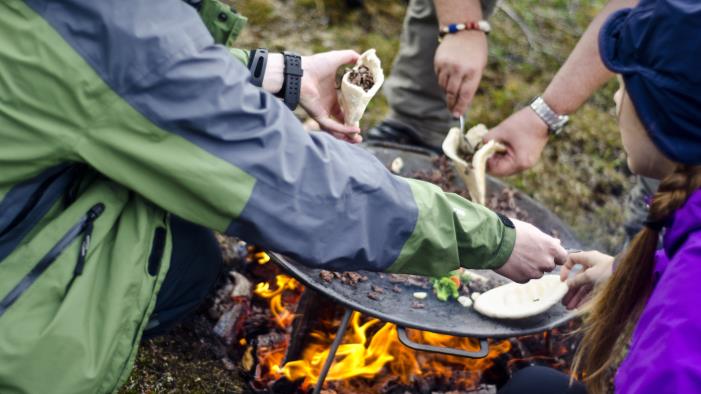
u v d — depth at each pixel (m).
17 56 1.15
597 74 2.04
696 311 1.15
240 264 2.22
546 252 1.62
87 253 1.31
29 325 1.27
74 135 1.20
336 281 1.74
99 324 1.31
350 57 1.74
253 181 1.26
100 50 1.16
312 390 1.96
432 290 1.81
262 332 2.09
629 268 1.43
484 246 1.54
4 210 1.25
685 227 1.25
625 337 1.49
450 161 2.29
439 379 2.05
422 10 2.43
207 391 1.88
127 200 1.36
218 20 1.42
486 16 2.36
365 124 2.97
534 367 1.70
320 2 3.49
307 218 1.32
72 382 1.28
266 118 1.26
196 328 1.99
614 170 3.06
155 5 1.18
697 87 1.20
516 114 2.14
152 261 1.38
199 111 1.21
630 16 1.32
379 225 1.40
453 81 2.15
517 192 2.26
